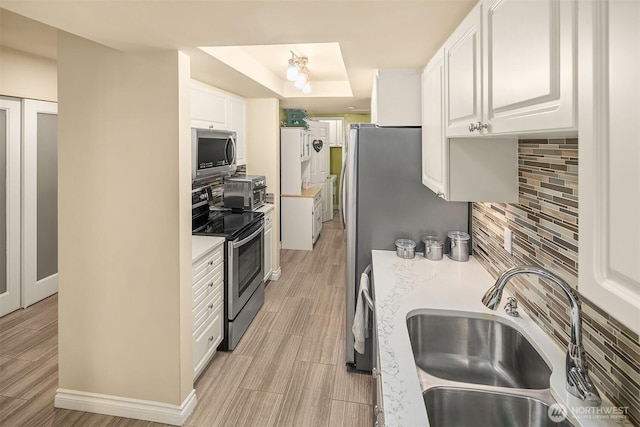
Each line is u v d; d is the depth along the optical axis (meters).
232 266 2.94
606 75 0.53
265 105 4.53
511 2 0.98
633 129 0.48
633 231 0.48
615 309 0.51
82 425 2.14
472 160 1.69
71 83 2.13
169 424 2.17
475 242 2.46
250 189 3.94
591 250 0.56
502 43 1.04
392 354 1.31
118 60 2.08
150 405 2.19
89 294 2.21
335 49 3.14
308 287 4.39
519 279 1.69
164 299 2.15
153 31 1.77
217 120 3.64
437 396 1.16
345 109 6.14
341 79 4.43
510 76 0.99
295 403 2.35
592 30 0.56
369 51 2.12
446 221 2.57
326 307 3.82
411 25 1.70
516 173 1.67
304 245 6.07
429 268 2.25
